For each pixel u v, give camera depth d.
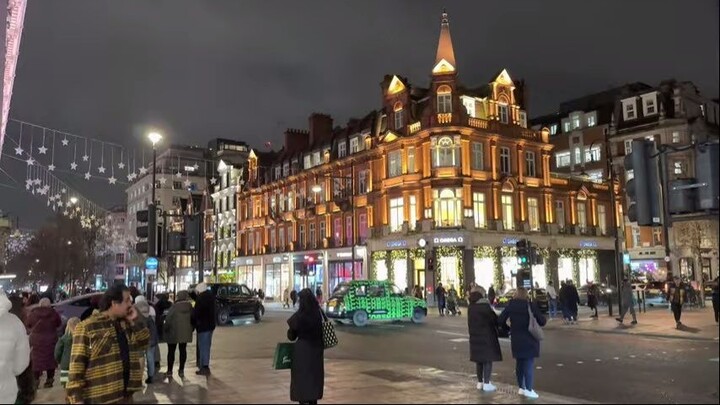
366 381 11.51
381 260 45.56
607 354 15.66
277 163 63.00
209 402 9.59
